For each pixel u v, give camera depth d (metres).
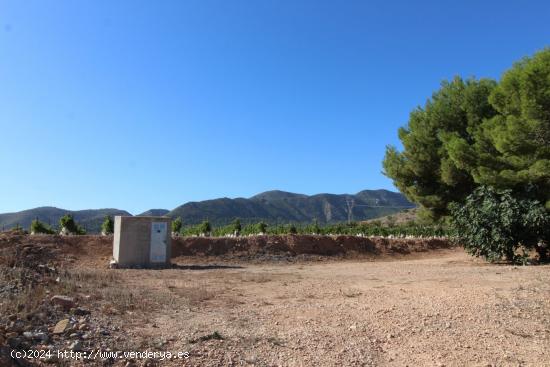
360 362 5.54
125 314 6.93
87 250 19.05
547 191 16.67
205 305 8.23
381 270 15.49
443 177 20.78
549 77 15.26
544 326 7.07
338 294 9.78
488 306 7.99
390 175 24.03
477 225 15.62
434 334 6.61
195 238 21.47
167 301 8.30
